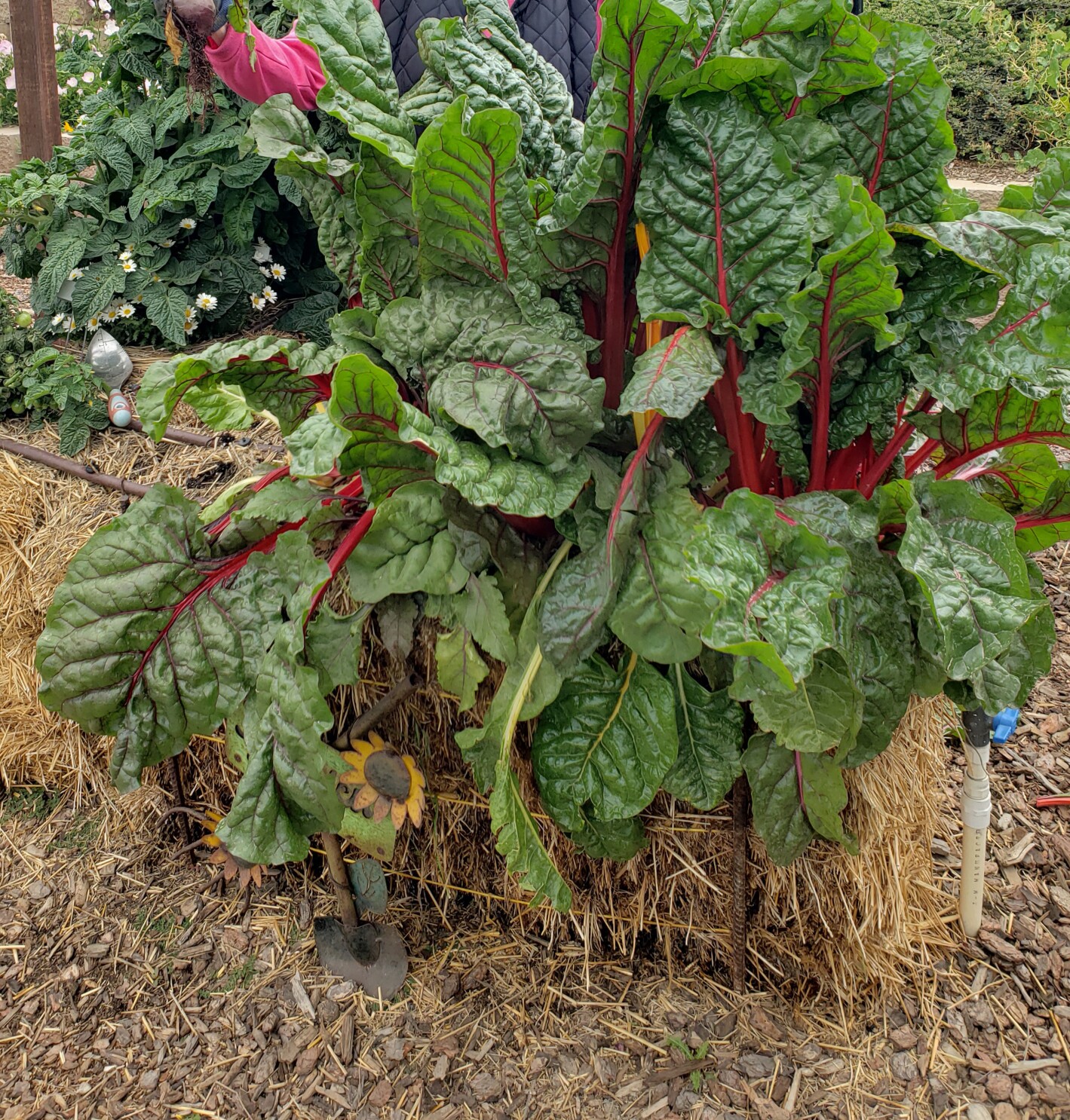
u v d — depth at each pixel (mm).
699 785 1677
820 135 1479
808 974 1955
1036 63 8188
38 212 3354
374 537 1605
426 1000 2021
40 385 2857
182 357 1614
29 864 2467
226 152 3158
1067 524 1758
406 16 2559
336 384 1334
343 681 1671
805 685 1484
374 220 1653
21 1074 1962
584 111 2666
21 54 4234
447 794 2000
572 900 1965
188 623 1778
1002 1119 1725
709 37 1493
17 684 2627
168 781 2377
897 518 1598
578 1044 1907
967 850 2008
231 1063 1947
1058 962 2031
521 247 1569
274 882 2346
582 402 1489
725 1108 1769
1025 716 2781
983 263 1441
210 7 1903
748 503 1382
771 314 1460
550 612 1562
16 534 2682
